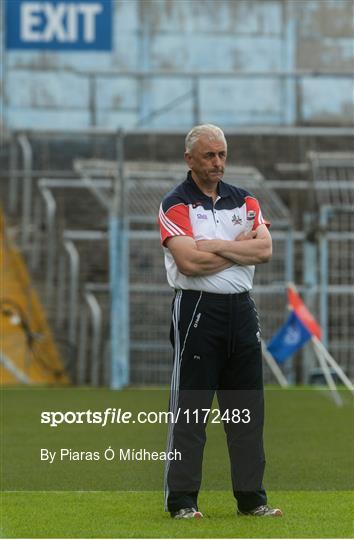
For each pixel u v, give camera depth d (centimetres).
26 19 6041
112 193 5238
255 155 6331
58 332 5509
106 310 5569
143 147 6488
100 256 5772
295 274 5672
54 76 6531
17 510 1981
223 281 1848
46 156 6288
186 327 1855
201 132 1875
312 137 6391
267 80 6725
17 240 5916
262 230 1880
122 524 1827
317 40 6688
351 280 5653
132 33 6600
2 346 5322
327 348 5172
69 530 1783
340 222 5644
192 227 1869
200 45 6644
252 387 1883
